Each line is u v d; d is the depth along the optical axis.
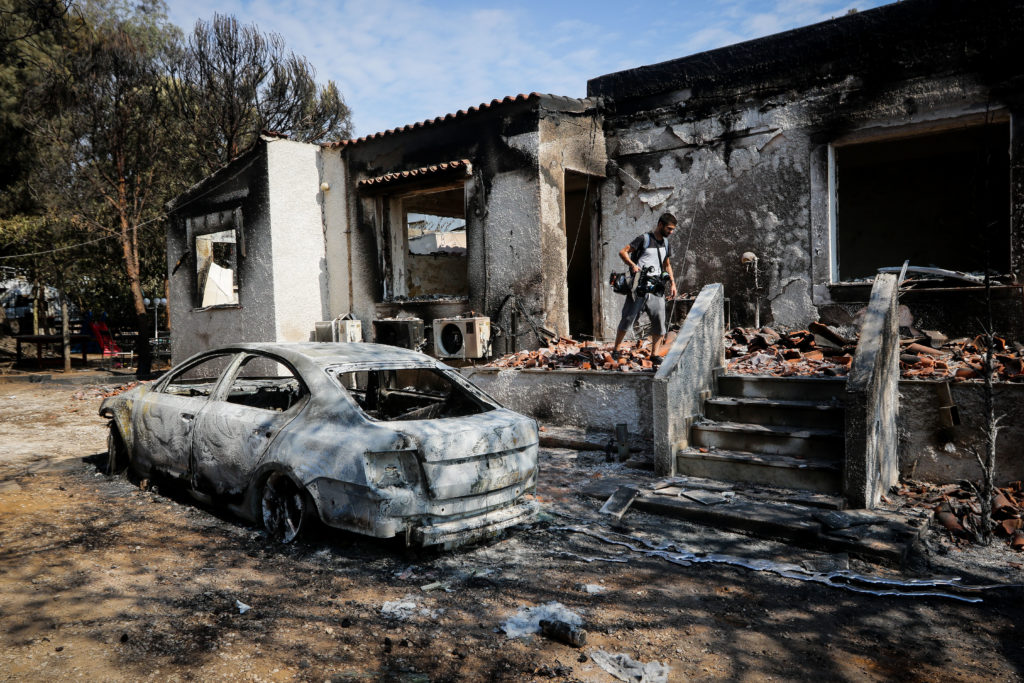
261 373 6.46
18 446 8.27
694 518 5.17
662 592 3.96
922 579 4.09
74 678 2.89
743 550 4.60
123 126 16.56
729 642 3.36
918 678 3.05
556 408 8.02
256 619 3.51
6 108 18.23
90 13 20.98
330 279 12.45
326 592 3.87
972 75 7.50
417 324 10.73
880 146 9.96
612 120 10.38
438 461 4.14
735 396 6.76
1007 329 7.29
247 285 12.32
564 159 9.88
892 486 5.75
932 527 4.95
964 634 3.48
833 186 8.58
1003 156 8.10
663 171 9.87
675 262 9.75
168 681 2.88
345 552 4.48
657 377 6.16
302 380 4.78
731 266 9.26
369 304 11.99
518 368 8.51
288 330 11.96
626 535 4.88
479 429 4.38
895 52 7.96
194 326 13.76
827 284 8.49
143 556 4.41
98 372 18.69
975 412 5.60
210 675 2.93
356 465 4.05
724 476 5.97
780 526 4.74
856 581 4.06
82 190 17.14
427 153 11.01
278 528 4.69
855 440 5.08
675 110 9.71
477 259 10.41
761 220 8.99
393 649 3.21
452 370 5.43
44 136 16.86
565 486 6.09
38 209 20.92
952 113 7.64
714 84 9.31
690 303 9.54
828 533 4.60
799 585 4.07
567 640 3.28
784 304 8.84
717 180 9.36
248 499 4.82
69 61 16.73
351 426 4.26
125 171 17.64
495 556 4.48
